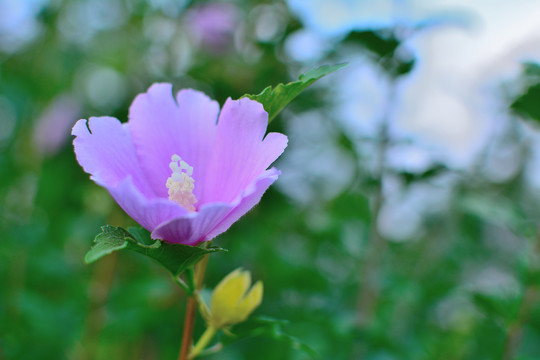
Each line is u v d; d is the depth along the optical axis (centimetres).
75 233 72
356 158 50
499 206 50
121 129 30
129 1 72
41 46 81
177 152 31
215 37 62
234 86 61
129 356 62
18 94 79
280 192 61
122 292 56
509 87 59
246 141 30
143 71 69
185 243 29
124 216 62
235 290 32
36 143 69
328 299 61
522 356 47
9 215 71
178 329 57
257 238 64
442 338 63
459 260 73
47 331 54
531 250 46
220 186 31
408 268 72
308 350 35
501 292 47
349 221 66
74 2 77
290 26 58
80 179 69
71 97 72
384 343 49
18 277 64
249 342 56
